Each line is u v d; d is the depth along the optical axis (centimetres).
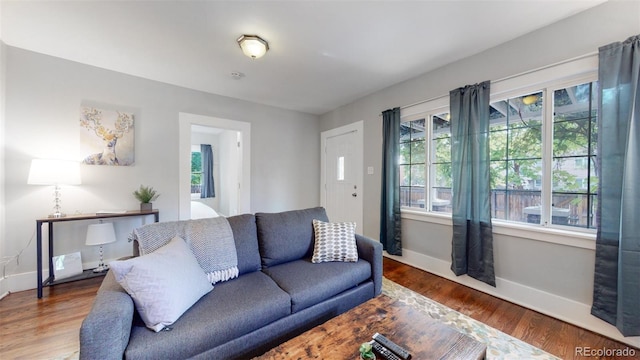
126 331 105
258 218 205
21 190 238
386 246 329
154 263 125
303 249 210
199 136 625
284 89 340
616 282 162
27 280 236
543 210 205
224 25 198
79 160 264
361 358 96
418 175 307
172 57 251
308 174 459
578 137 189
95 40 221
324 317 165
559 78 192
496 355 150
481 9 179
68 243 258
